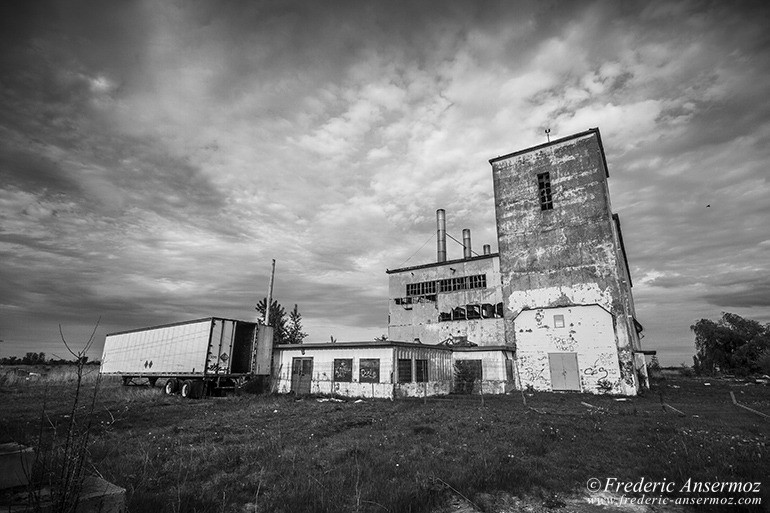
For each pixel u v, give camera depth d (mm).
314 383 22359
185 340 21609
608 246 23953
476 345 27625
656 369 43500
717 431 9391
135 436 9180
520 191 27891
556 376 22969
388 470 6082
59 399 17750
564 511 4953
